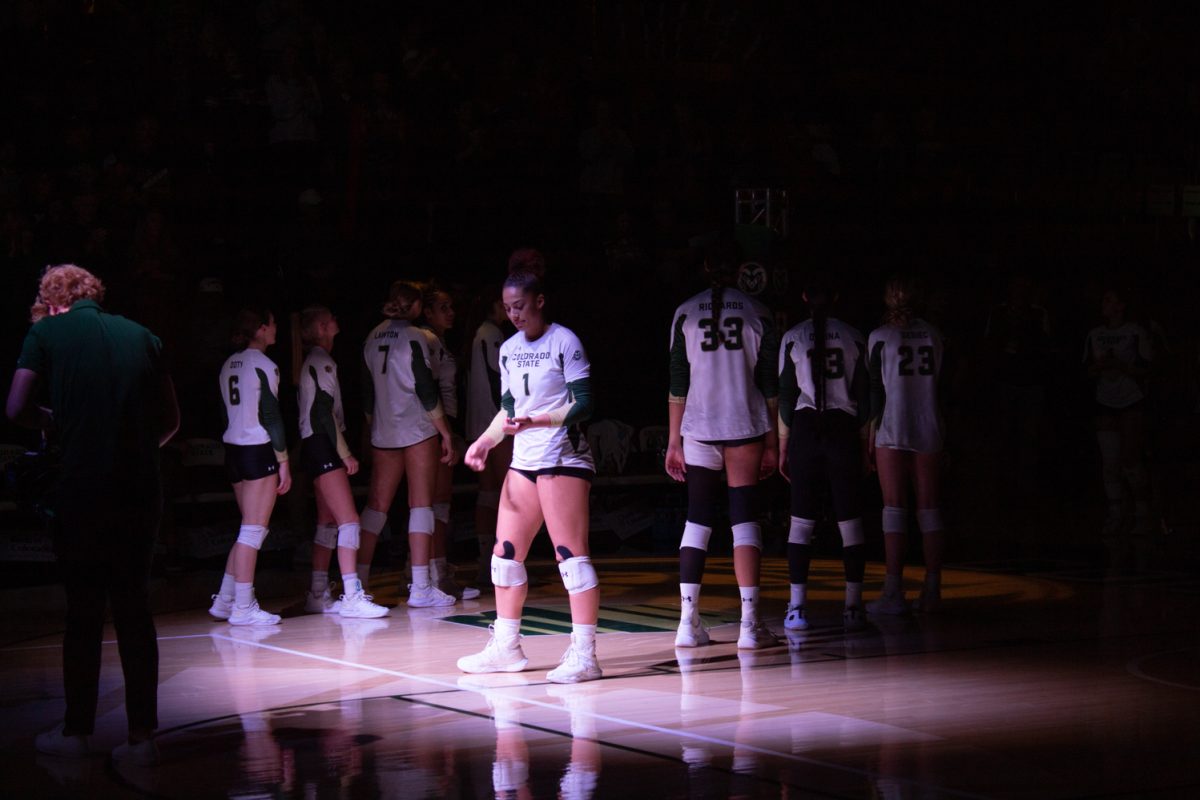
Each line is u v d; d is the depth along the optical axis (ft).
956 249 60.44
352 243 49.03
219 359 43.21
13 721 18.62
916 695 19.69
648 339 51.47
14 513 35.14
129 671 16.42
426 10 59.16
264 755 16.38
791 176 57.98
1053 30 68.28
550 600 31.17
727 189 56.34
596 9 60.90
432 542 30.94
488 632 26.37
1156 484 44.11
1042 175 64.69
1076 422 53.57
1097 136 66.33
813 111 63.46
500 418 21.84
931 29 66.59
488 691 20.35
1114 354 43.91
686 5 61.77
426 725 17.95
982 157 64.49
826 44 65.10
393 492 30.19
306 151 50.90
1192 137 66.90
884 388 27.27
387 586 34.42
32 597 32.53
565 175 56.59
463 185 53.88
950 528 45.96
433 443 30.07
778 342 24.62
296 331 39.01
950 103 65.57
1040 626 26.17
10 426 39.88
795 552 26.16
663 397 51.03
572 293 51.21
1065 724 17.67
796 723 17.88
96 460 16.21
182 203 48.83
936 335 27.94
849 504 26.08
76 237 44.39
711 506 24.45
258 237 48.49
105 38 51.24
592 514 42.75
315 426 28.60
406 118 53.11
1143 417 43.73
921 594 28.45
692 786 14.74
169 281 43.96
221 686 20.89
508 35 60.23
